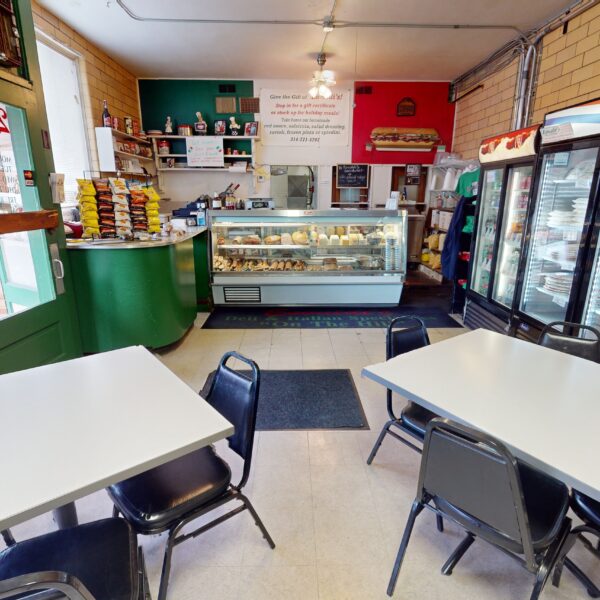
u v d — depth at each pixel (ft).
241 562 5.00
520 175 11.41
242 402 4.74
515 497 3.39
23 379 4.73
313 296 14.94
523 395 4.55
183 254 12.03
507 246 11.88
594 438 3.78
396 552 5.16
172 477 4.50
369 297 15.07
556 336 6.63
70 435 3.62
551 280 9.95
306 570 4.90
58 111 13.10
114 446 3.46
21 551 3.57
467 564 5.00
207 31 13.60
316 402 8.79
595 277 8.32
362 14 12.34
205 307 15.24
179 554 5.11
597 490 3.11
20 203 7.84
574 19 11.53
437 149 20.42
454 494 3.88
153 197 11.29
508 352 5.81
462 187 15.11
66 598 2.49
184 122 19.81
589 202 8.14
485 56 16.19
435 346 6.00
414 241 21.50
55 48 12.84
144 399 4.26
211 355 11.26
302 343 12.12
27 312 7.82
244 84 19.56
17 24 7.44
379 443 6.66
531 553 3.52
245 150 20.25
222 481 4.49
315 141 20.35
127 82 18.11
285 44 14.88
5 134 7.34
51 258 8.65
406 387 4.69
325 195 21.01
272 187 20.77
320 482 6.39
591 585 4.55
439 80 19.69
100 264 9.92
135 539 3.73
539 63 13.20
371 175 20.79
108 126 14.65
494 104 16.08
